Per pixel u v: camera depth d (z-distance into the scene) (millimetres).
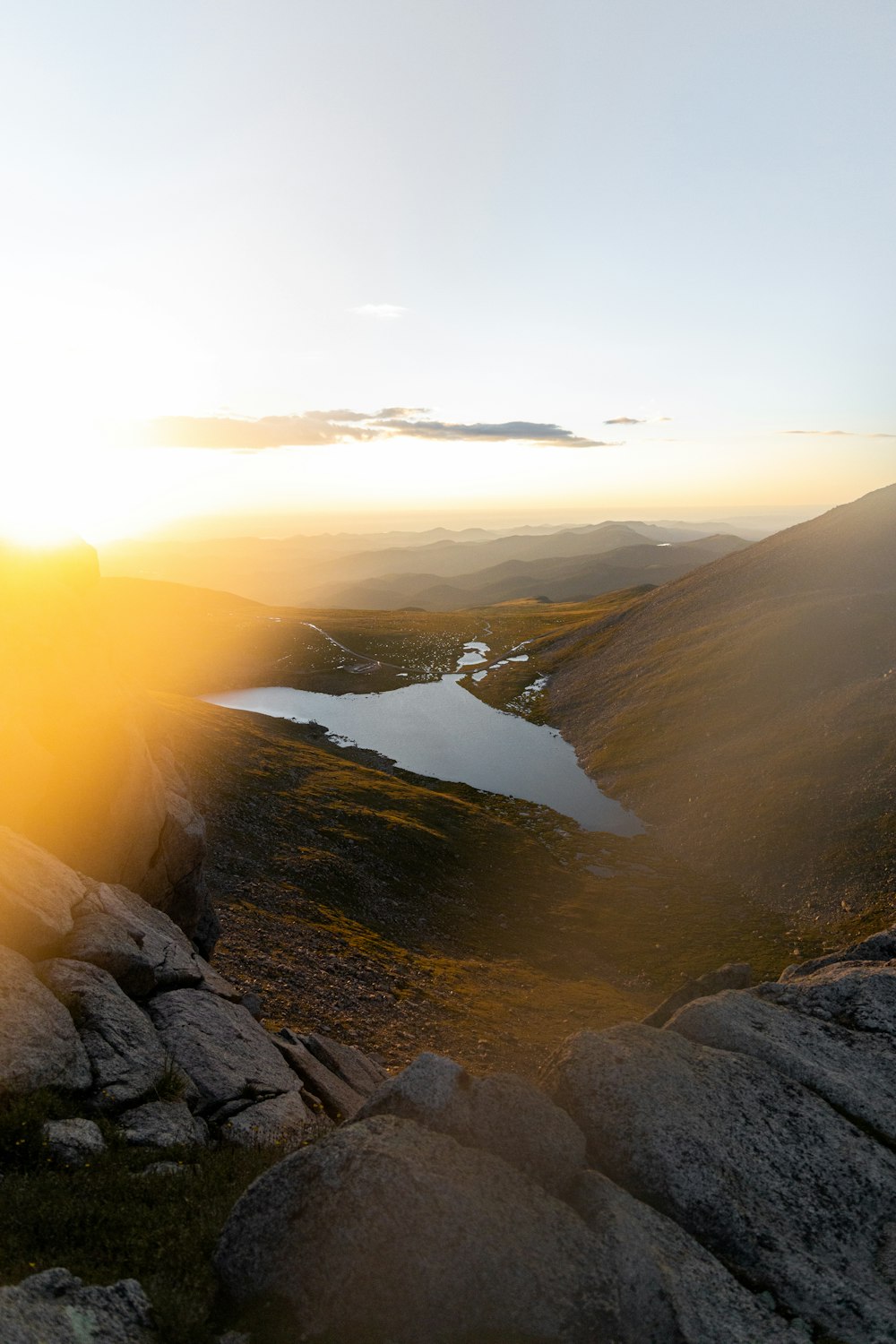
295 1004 41594
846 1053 14555
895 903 69438
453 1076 11203
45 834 26734
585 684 167875
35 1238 10234
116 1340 7684
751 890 82000
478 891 80562
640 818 105812
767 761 103688
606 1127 11219
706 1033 14547
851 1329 8883
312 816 86062
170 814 31953
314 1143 9938
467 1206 8938
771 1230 10164
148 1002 21484
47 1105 14508
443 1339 8109
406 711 164375
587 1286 8516
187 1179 12891
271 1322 8438
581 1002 57094
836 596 159500
